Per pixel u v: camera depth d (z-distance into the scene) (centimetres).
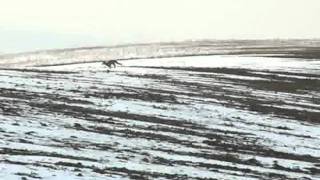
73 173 2269
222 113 4131
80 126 3278
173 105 4203
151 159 2720
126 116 3712
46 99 3978
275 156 3136
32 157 2455
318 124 4159
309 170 2898
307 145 3519
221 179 2492
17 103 3744
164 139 3203
